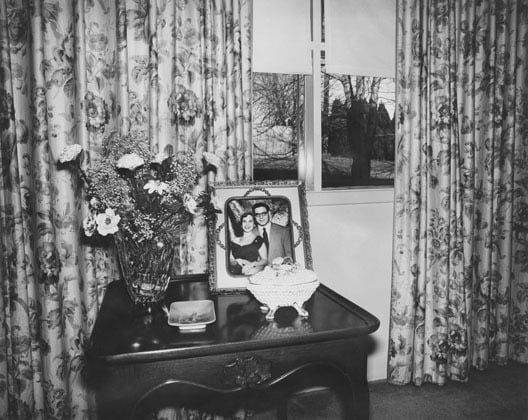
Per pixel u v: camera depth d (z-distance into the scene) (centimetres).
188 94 182
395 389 226
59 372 174
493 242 242
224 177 188
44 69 166
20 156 169
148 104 178
